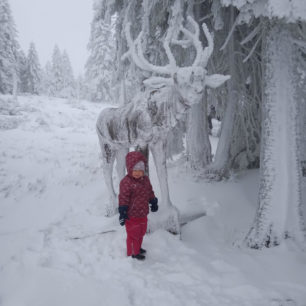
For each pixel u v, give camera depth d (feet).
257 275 10.92
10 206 18.15
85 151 34.73
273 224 13.16
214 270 11.10
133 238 11.67
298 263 11.55
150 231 13.74
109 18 23.49
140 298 9.18
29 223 15.71
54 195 20.29
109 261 11.48
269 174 13.30
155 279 10.24
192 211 17.04
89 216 16.79
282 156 13.08
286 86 13.08
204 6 22.63
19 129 46.73
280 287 10.00
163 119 13.07
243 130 25.55
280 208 13.12
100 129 15.65
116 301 8.96
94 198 19.92
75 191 21.29
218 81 12.32
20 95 94.68
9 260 11.37
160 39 22.47
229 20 22.63
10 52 104.53
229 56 23.04
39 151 32.35
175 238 13.47
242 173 24.84
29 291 9.45
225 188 21.30
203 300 9.11
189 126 24.40
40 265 10.93
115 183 22.95
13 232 14.34
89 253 12.07
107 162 16.12
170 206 14.28
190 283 10.04
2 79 98.99
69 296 9.21
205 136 24.36
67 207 18.16
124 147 15.46
